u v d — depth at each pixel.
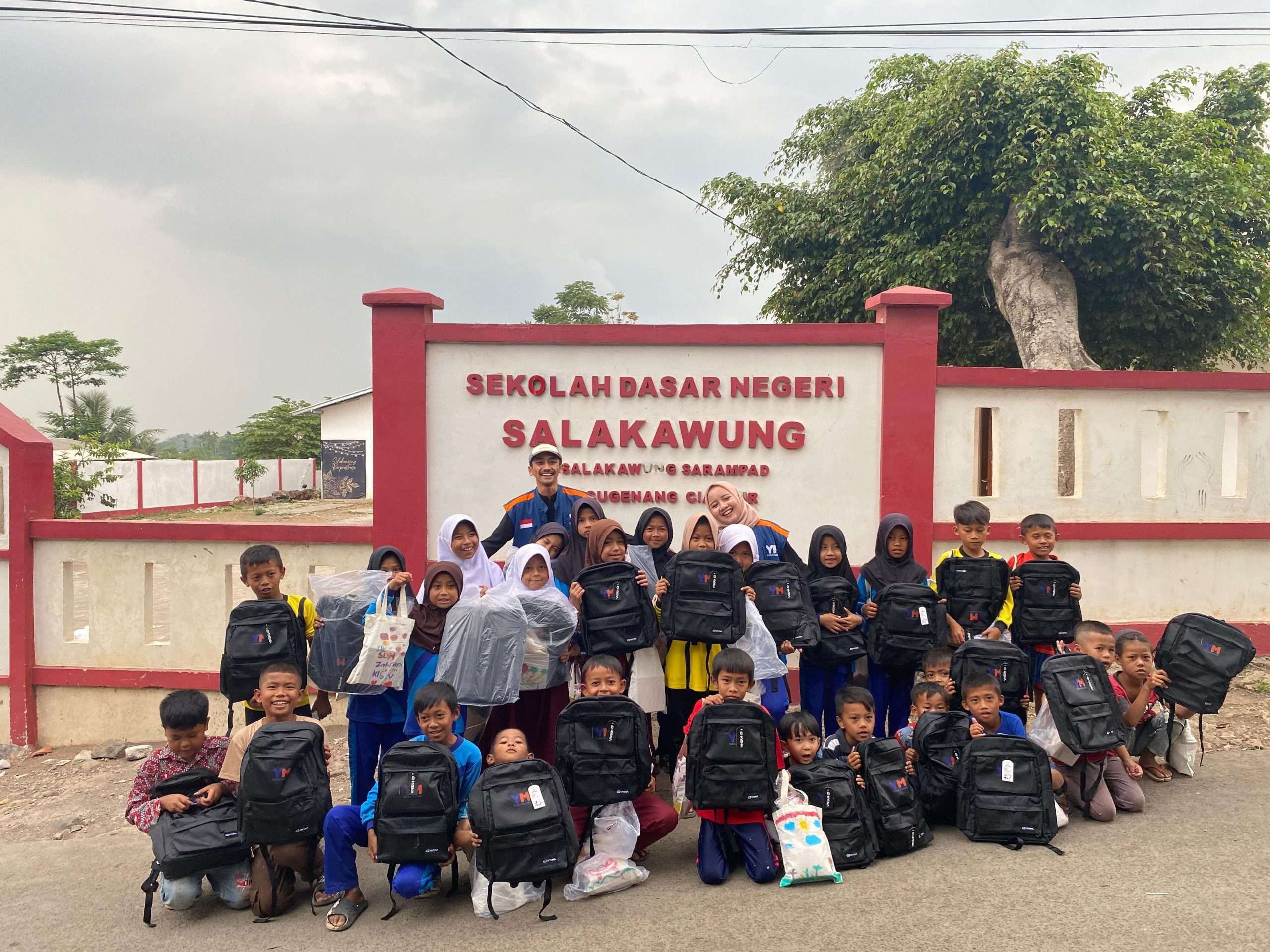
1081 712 4.36
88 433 35.25
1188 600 6.88
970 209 12.84
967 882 3.80
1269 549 6.92
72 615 6.82
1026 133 12.12
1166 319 12.80
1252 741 5.53
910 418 6.50
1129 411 6.82
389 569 4.84
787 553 5.39
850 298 14.80
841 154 15.64
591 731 3.91
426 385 6.58
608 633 4.56
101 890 4.18
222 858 3.70
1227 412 6.92
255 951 3.47
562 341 6.57
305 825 3.66
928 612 4.85
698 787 3.89
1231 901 3.56
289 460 39.16
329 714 4.83
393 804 3.57
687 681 4.76
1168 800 4.68
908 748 4.46
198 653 6.59
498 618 4.21
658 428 6.59
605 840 3.96
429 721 3.83
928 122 12.76
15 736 6.60
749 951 3.30
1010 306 12.65
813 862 3.82
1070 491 8.95
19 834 5.04
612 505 6.63
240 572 7.05
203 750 4.10
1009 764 4.21
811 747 4.24
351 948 3.46
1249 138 14.69
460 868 4.21
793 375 6.56
